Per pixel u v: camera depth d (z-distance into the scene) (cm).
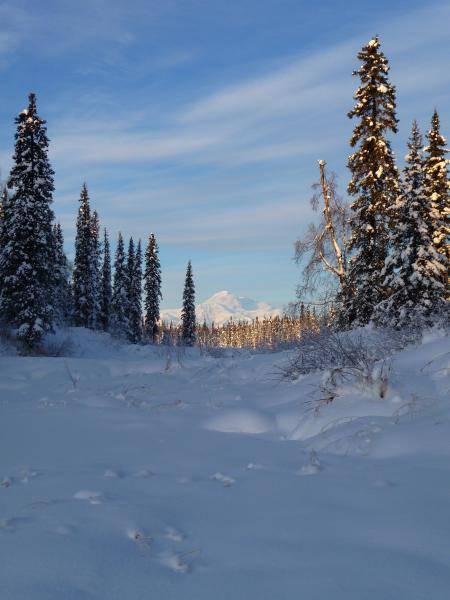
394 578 218
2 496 373
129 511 329
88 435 639
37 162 3209
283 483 394
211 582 223
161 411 808
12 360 1416
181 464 480
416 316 1117
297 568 233
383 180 2222
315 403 699
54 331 3275
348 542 263
